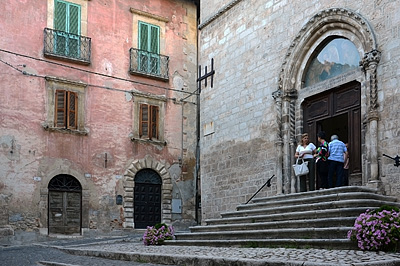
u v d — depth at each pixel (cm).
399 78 1219
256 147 1669
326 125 1647
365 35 1317
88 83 2373
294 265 733
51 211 2208
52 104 2261
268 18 1684
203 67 1995
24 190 2141
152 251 1134
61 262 1105
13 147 2136
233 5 1853
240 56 1797
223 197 1795
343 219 992
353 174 1354
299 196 1317
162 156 2567
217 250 1045
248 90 1739
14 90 2172
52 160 2228
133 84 2517
